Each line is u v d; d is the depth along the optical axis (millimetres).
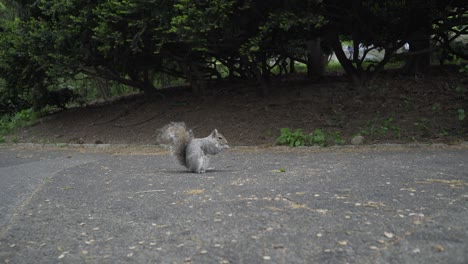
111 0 11297
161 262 3711
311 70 16906
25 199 6336
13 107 20203
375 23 12688
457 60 18141
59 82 18281
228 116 13516
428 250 3609
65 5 12336
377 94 12969
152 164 9414
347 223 4328
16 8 15195
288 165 8203
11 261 3926
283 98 13938
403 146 9750
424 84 13289
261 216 4699
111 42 12695
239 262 3605
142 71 17359
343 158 8703
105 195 6246
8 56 14578
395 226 4176
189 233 4336
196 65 15828
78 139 14203
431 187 5602
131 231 4523
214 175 7438
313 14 10641
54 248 4188
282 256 3666
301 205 5027
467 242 3715
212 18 10250
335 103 12938
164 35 11438
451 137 9922
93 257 3918
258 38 10828
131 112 15836
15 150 13648
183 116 14273
